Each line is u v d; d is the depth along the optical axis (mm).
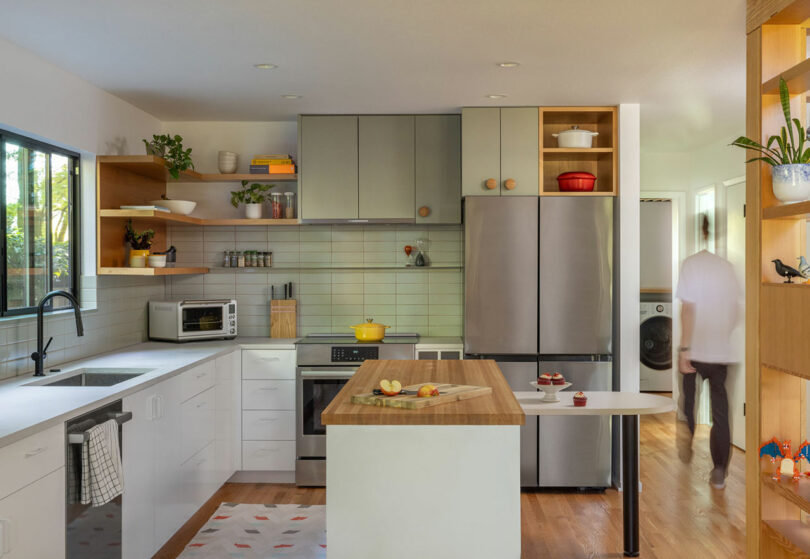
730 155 5824
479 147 4863
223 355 4598
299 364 4859
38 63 3678
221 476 4574
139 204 4906
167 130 5371
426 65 3842
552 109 4848
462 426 2402
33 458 2408
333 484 2414
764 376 3014
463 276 5016
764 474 2996
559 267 4832
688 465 5375
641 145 6336
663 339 7434
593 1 2928
